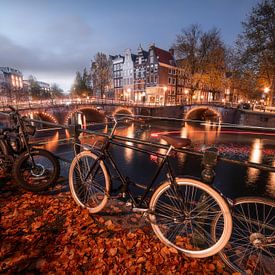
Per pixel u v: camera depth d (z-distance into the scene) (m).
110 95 63.28
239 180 13.81
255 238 1.86
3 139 3.41
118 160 16.45
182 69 43.78
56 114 30.27
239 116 29.58
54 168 3.35
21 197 3.10
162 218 2.18
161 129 30.59
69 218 2.57
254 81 29.06
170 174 1.98
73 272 1.83
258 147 21.27
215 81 40.12
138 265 1.91
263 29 24.80
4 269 1.85
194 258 2.00
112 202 2.97
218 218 1.92
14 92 63.78
